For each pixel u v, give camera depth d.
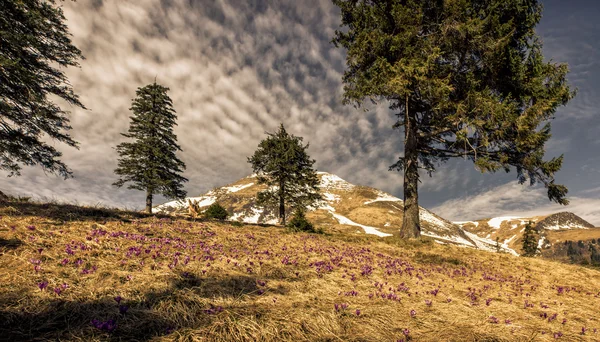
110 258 4.62
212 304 3.46
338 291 4.75
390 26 13.12
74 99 12.59
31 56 11.23
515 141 11.86
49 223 6.04
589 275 8.64
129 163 26.12
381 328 3.37
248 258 6.05
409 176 14.54
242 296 3.87
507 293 6.24
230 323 2.95
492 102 11.05
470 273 8.17
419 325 3.59
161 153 26.56
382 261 8.17
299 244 8.97
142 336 2.62
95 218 7.54
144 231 7.17
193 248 6.18
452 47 12.14
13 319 2.55
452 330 3.50
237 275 4.71
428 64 11.36
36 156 11.60
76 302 3.03
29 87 10.78
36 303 2.87
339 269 6.43
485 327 3.74
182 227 8.56
